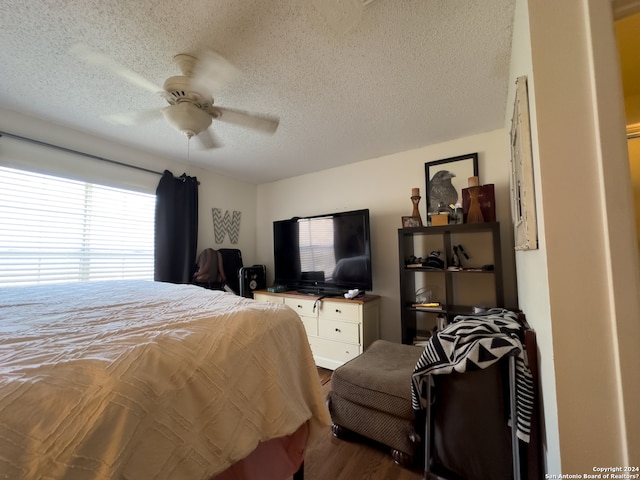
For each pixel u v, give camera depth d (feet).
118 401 1.87
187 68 4.61
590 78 2.23
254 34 4.16
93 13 3.79
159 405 2.08
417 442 4.42
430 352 4.10
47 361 1.98
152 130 7.56
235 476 2.98
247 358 2.83
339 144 8.54
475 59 4.80
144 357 2.19
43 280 7.11
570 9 2.33
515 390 3.51
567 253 2.24
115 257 8.52
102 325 2.79
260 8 3.71
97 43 4.34
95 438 1.72
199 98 4.75
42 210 7.13
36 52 4.57
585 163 2.23
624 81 5.09
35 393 1.69
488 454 3.78
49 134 7.09
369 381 4.92
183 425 2.20
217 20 3.91
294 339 3.59
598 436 2.12
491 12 3.85
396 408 4.58
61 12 3.76
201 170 10.89
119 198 8.64
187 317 3.02
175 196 9.76
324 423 3.58
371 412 4.92
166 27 4.02
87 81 5.39
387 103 6.20
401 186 9.15
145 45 4.37
